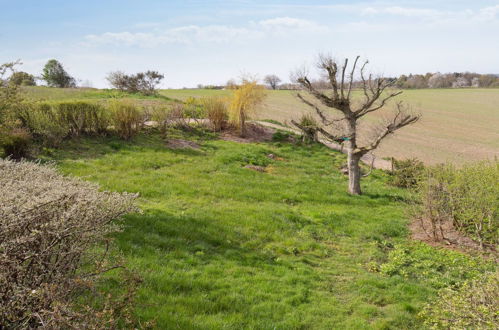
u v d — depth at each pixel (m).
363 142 37.81
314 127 19.88
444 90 113.00
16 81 15.95
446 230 14.25
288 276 9.50
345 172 23.73
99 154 19.66
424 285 9.90
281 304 8.03
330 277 9.97
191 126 28.92
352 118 18.98
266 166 22.61
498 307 5.79
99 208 5.19
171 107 28.14
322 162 25.42
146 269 8.20
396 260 11.30
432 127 52.66
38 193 5.31
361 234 13.38
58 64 65.69
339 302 8.66
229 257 10.18
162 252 9.45
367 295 9.09
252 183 18.42
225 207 14.30
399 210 16.91
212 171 19.77
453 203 13.66
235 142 27.09
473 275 10.53
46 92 45.44
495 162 14.95
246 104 28.91
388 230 13.98
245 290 8.39
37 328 4.21
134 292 5.88
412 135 46.19
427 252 12.13
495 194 12.94
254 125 31.78
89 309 4.77
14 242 4.20
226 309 7.57
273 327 7.18
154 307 6.82
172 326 6.39
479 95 95.00
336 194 18.72
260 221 13.12
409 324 7.95
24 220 4.40
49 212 4.62
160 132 25.72
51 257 4.70
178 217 12.16
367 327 7.60
